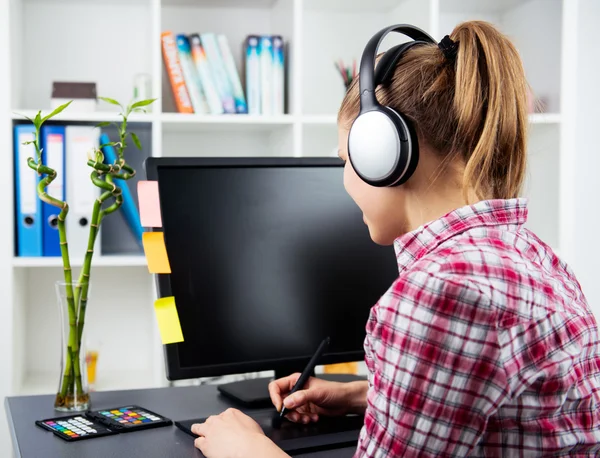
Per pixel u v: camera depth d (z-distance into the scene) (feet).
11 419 4.01
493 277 2.51
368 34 8.89
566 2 7.86
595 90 8.57
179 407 4.27
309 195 4.49
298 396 3.92
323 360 4.39
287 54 8.00
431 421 2.46
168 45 7.69
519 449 2.50
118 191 4.33
